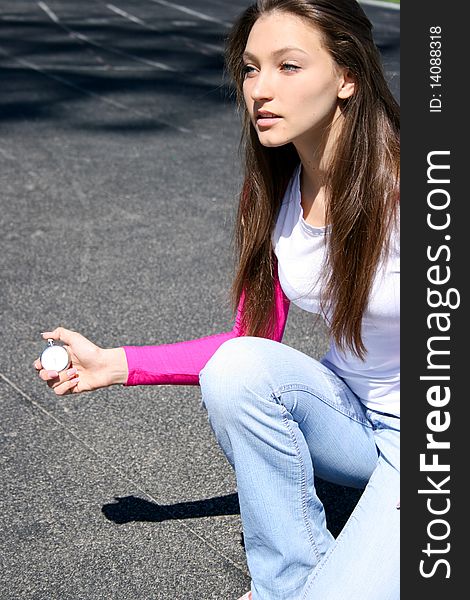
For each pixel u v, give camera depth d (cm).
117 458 336
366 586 232
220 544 292
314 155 243
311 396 244
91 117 802
